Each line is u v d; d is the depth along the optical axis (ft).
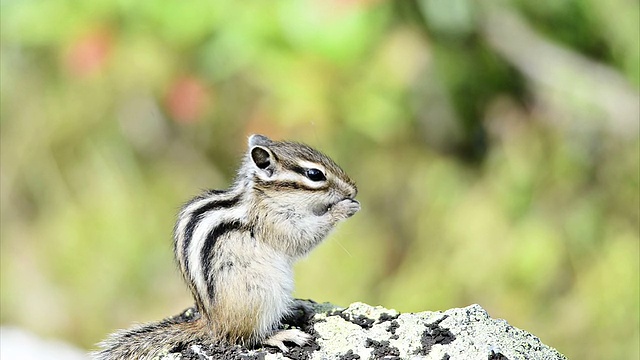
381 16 46.62
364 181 51.34
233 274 25.85
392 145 51.29
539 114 50.24
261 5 46.73
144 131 53.88
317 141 46.83
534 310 47.62
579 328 46.93
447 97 49.96
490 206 49.47
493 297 48.11
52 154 55.01
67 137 54.70
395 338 24.66
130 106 53.16
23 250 54.85
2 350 50.39
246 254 26.20
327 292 49.96
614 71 49.75
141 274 53.21
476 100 50.70
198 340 25.84
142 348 25.75
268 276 26.04
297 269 50.60
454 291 48.55
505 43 50.08
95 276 53.42
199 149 53.93
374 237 51.03
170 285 52.80
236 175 28.30
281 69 46.91
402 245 50.93
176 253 26.71
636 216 48.39
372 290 50.16
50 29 48.93
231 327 25.58
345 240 51.08
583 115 49.14
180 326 26.23
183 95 48.96
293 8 46.01
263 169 27.35
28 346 51.06
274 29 46.70
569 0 49.83
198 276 25.80
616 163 48.80
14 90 53.98
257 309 25.64
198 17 47.24
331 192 27.71
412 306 48.55
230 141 52.08
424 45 48.14
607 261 47.67
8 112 54.60
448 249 49.47
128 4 47.70
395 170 51.29
